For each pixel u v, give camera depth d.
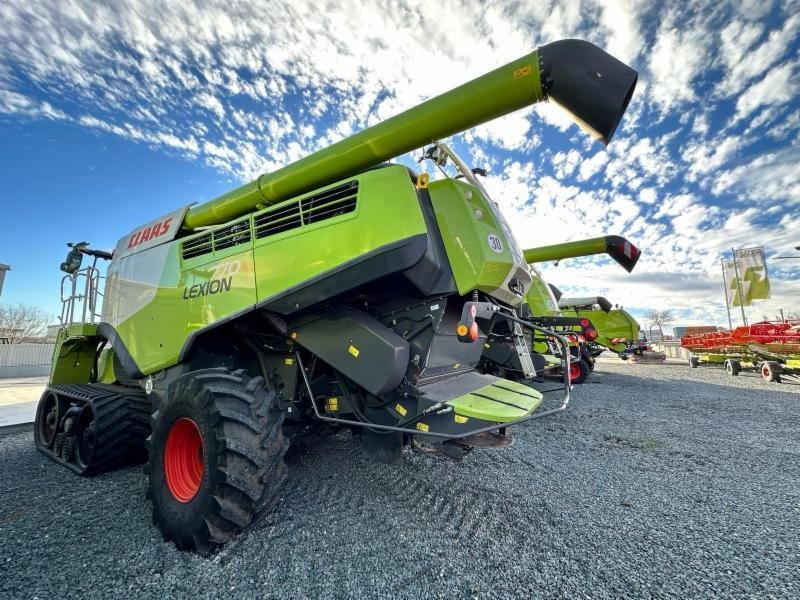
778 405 6.61
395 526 2.35
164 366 3.14
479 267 2.47
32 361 19.75
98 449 3.27
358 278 2.25
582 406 6.52
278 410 2.43
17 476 3.45
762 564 1.98
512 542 2.18
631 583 1.82
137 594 1.75
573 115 2.05
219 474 2.06
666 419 5.50
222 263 2.87
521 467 3.42
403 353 2.32
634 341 14.77
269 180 2.88
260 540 2.20
